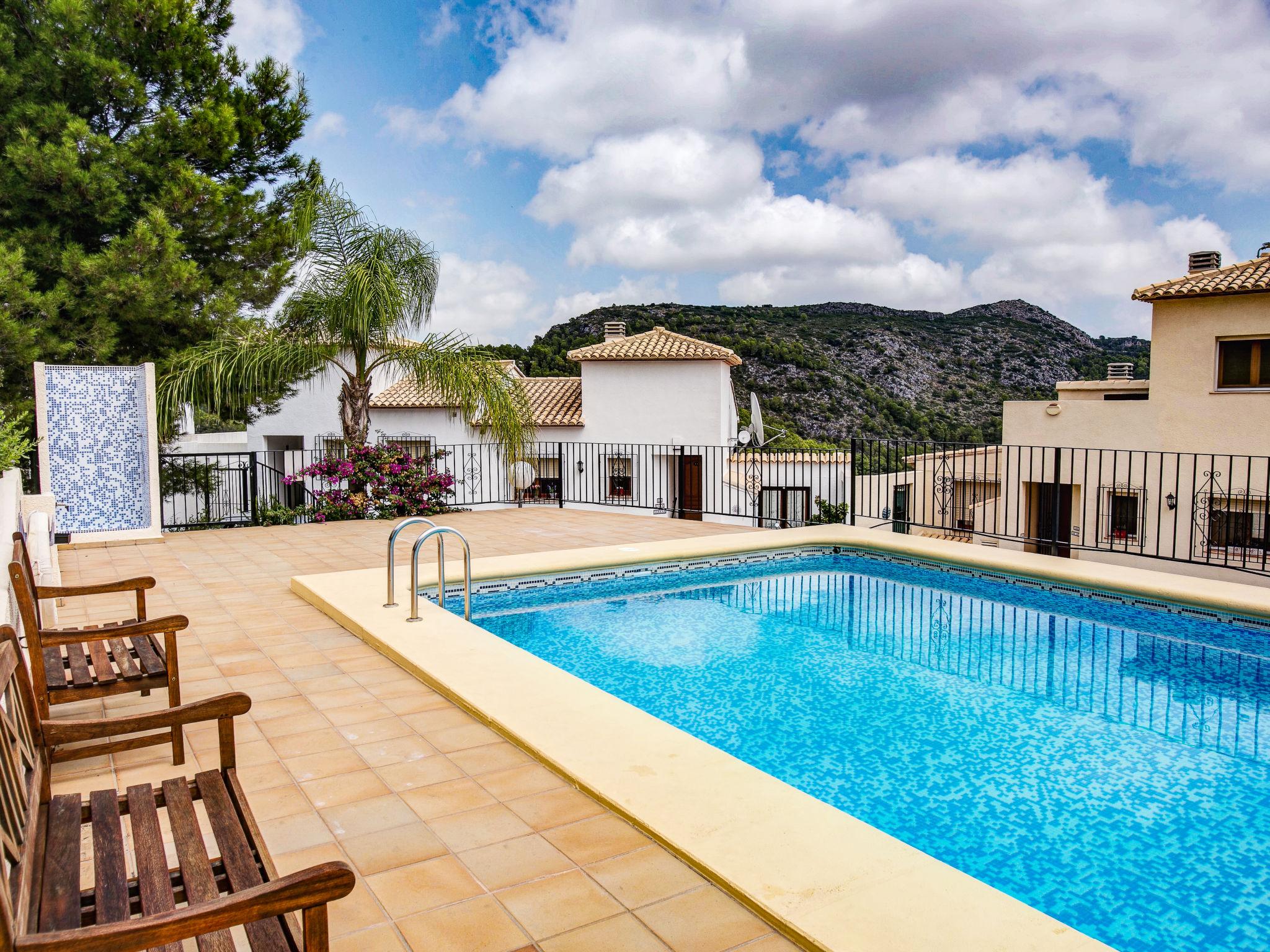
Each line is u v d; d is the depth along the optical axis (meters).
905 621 6.75
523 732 3.43
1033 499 15.80
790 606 7.29
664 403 23.00
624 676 5.35
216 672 4.44
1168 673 5.41
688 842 2.52
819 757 4.12
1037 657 5.77
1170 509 14.13
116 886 1.75
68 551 8.42
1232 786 3.76
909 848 2.50
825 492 21.89
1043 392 41.34
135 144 12.29
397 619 5.27
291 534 9.73
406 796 2.95
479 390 11.32
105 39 12.48
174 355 11.94
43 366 8.61
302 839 2.64
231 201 13.63
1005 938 2.04
